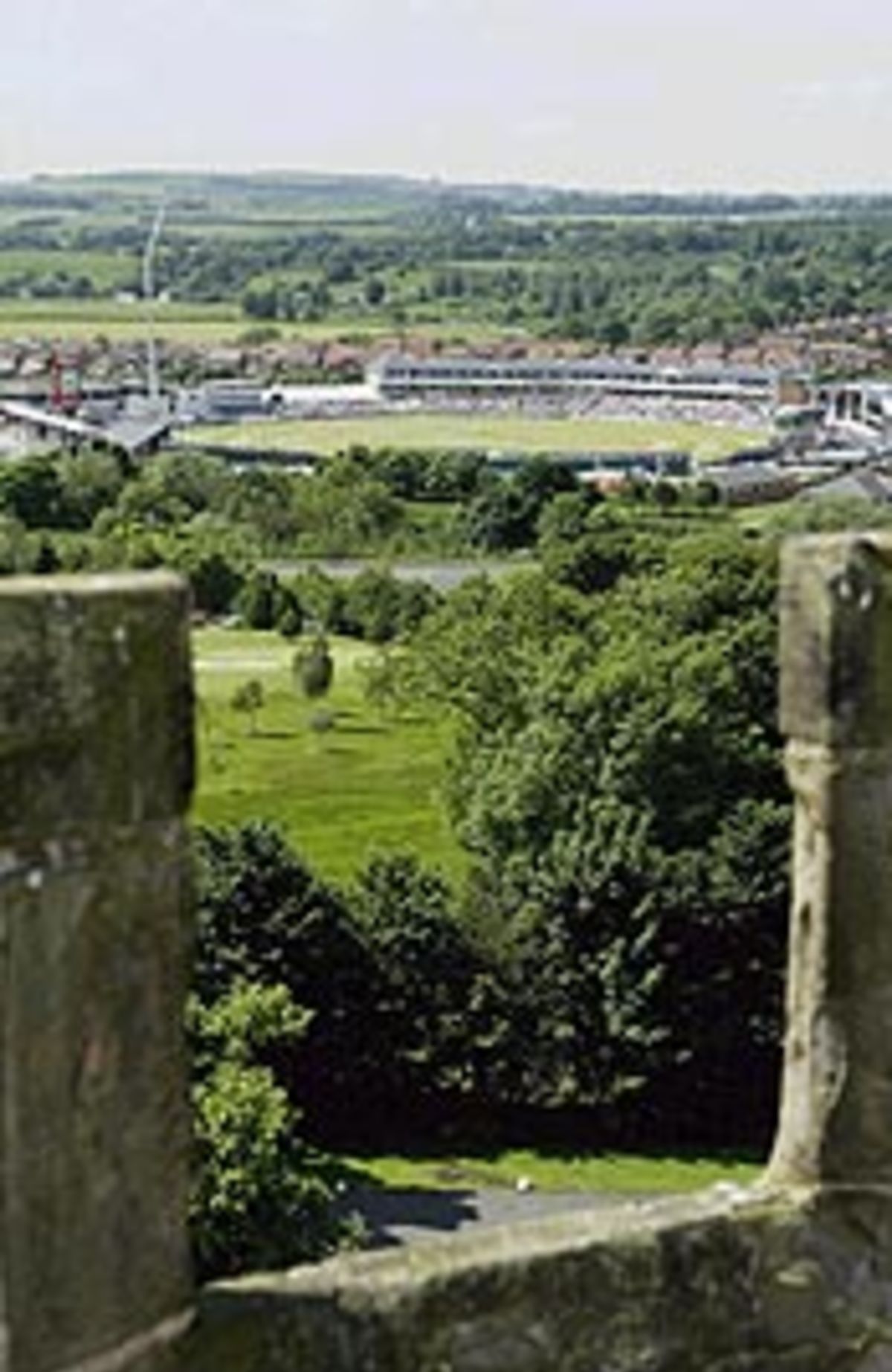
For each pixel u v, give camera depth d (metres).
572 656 114.94
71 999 9.69
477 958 97.81
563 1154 96.00
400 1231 86.38
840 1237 12.05
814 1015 12.03
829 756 11.80
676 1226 11.77
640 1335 11.59
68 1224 9.76
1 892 9.45
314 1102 96.75
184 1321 10.27
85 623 9.57
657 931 98.25
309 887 96.75
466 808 120.75
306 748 163.62
